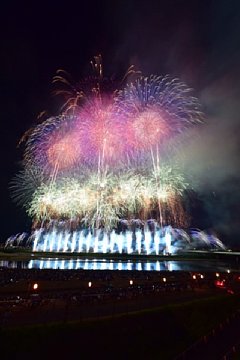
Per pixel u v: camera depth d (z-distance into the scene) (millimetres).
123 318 31297
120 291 40062
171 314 35344
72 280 46031
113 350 28188
